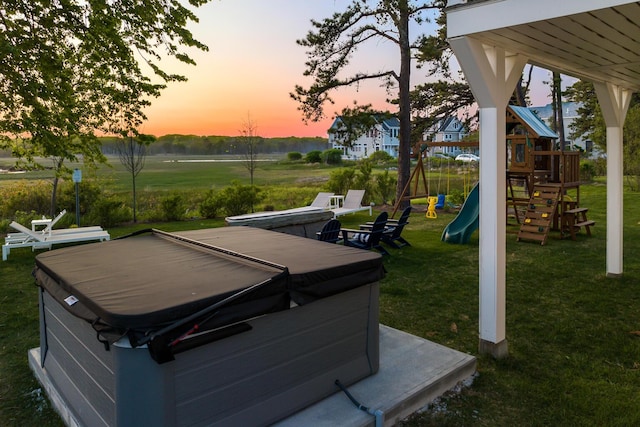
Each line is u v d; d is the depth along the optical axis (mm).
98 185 12594
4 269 6754
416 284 5578
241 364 2287
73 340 2596
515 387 3033
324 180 22719
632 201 13414
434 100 17547
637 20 2678
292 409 2535
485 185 3359
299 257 2955
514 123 10219
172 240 3748
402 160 13609
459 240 8195
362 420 2492
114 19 6754
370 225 7578
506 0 2777
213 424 2199
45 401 2955
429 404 2846
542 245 7879
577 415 2676
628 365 3322
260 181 22266
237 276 2537
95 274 2656
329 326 2705
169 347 1954
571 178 8844
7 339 4059
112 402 2137
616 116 5359
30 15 6297
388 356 3307
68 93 6473
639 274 5781
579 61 3945
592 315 4379
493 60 3264
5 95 6309
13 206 11695
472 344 3773
